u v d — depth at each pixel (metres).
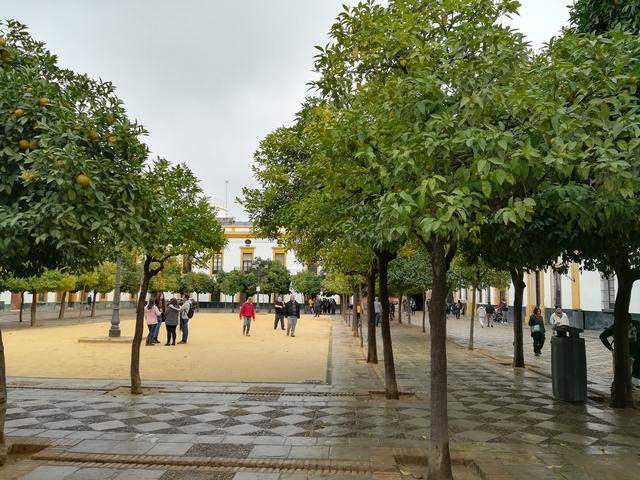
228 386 10.09
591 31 7.73
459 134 4.24
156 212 6.71
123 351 15.90
